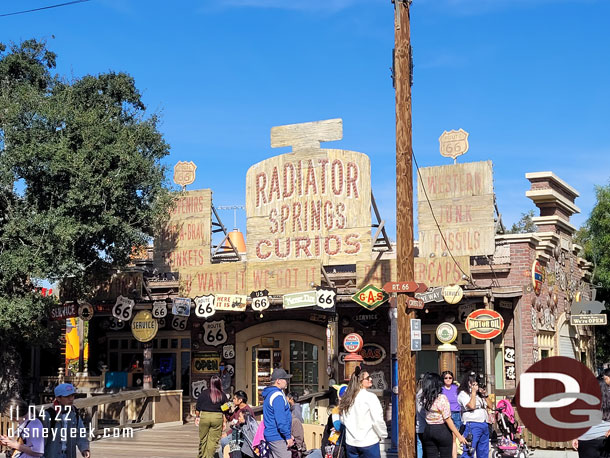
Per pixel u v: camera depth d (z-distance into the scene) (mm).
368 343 24141
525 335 22219
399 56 14055
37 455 9852
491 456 16734
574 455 16844
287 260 23250
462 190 22594
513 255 22609
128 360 27672
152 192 23062
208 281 23688
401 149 13844
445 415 11750
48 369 30312
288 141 24391
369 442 10531
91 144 21438
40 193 21812
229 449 13898
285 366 25344
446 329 20312
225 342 26031
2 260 20766
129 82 24922
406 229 13680
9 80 24344
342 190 23516
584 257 32906
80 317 23641
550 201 24734
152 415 22812
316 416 20578
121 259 23188
